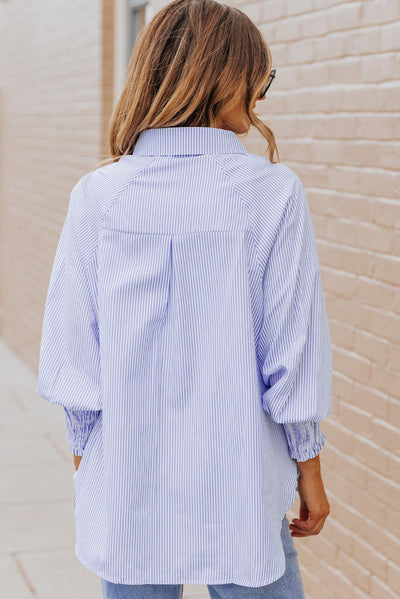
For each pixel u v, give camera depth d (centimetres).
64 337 150
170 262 142
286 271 142
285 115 292
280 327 141
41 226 650
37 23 659
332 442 268
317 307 144
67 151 577
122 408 142
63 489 407
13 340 747
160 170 145
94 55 513
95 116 513
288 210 143
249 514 140
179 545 143
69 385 148
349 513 260
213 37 143
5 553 336
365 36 245
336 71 260
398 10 229
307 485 152
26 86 696
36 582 313
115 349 142
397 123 232
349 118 254
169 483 142
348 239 257
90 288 147
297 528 158
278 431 148
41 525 364
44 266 639
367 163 246
